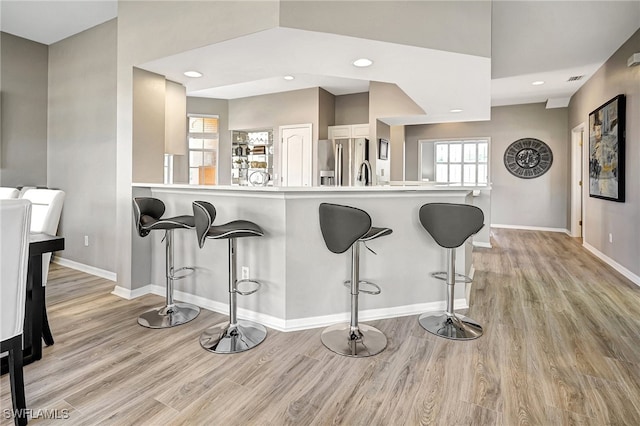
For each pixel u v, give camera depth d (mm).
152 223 2494
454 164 8180
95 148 3934
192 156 6684
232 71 3240
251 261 2650
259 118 6523
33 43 4281
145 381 1880
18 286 1499
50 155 4414
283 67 3098
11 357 1495
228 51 2738
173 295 3037
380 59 2883
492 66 4836
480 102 4543
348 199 2619
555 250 5336
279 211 2514
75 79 4105
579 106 6008
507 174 7598
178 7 2781
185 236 3047
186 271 3057
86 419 1579
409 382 1882
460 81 3541
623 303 3064
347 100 6484
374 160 5770
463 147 8086
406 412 1643
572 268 4273
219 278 2861
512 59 4586
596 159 4902
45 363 2053
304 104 6129
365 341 2320
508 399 1735
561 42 4047
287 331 2496
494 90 6172
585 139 5613
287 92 6270
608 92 4555
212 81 3598
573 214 6508
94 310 2902
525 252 5195
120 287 3285
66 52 4195
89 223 4039
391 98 5633
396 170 7242
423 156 8367
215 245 2869
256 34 2410
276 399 1735
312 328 2557
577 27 3666
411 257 2803
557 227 7211
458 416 1613
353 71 3217
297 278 2531
